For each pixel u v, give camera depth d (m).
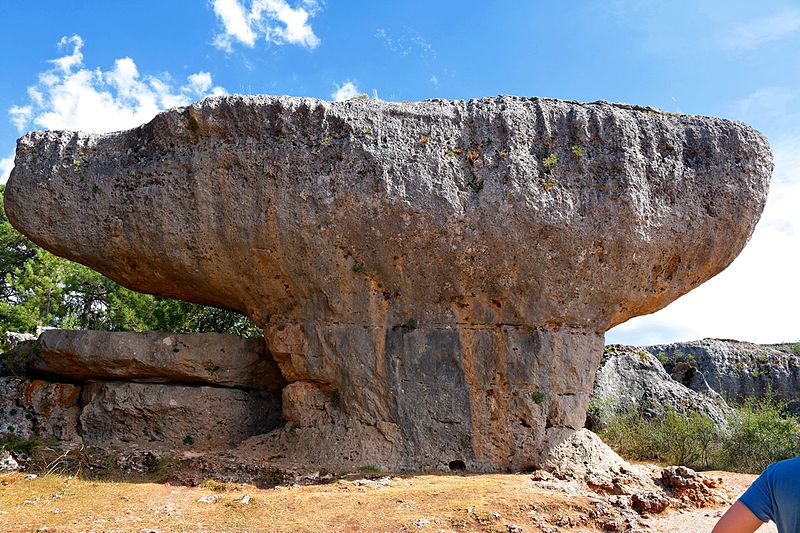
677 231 8.27
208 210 8.61
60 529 5.94
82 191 8.98
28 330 17.72
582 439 8.34
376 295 8.62
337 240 8.41
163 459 8.32
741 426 11.20
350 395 8.55
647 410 13.45
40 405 9.48
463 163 8.35
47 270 18.86
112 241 8.98
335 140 8.41
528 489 7.02
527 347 8.39
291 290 8.85
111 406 9.25
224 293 9.23
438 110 8.58
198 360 9.37
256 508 6.57
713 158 8.37
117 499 6.95
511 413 8.38
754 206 8.37
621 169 8.20
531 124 8.48
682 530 6.16
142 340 9.33
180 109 8.79
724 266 8.64
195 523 6.15
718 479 7.95
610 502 6.73
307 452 8.45
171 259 8.89
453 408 8.38
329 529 5.92
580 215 8.17
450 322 8.56
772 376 19.73
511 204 8.16
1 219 20.17
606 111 8.48
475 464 8.24
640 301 8.59
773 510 2.43
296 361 8.85
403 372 8.48
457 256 8.29
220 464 8.16
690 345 20.84
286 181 8.40
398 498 6.68
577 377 8.45
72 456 8.55
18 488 7.33
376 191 8.20
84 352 9.29
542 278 8.30
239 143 8.55
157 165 8.77
